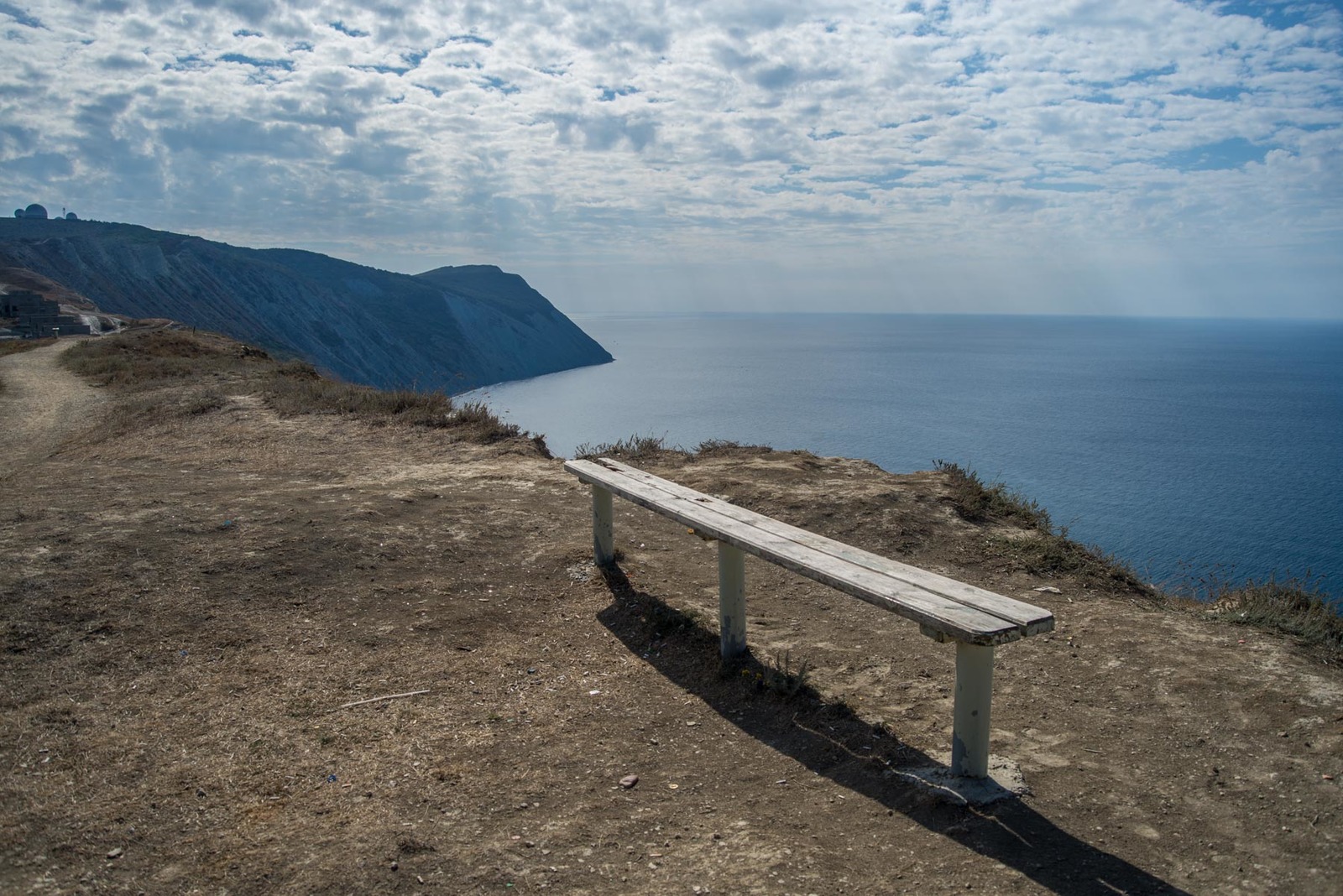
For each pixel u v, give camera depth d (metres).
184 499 7.15
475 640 5.06
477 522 6.90
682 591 5.78
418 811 3.41
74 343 35.41
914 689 4.40
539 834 3.27
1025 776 3.55
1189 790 3.41
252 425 11.95
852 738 3.90
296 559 5.84
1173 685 4.27
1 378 21.62
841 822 3.32
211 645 4.78
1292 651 4.64
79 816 3.31
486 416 11.74
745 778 3.70
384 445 10.51
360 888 2.92
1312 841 3.04
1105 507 43.97
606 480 5.86
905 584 3.74
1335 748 3.60
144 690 4.33
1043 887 2.85
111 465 9.66
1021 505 7.56
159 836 3.22
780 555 4.11
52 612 4.92
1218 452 70.44
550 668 4.78
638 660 4.88
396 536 6.39
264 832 3.24
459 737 4.02
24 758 3.70
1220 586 5.95
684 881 2.96
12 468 10.63
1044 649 4.86
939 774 3.54
